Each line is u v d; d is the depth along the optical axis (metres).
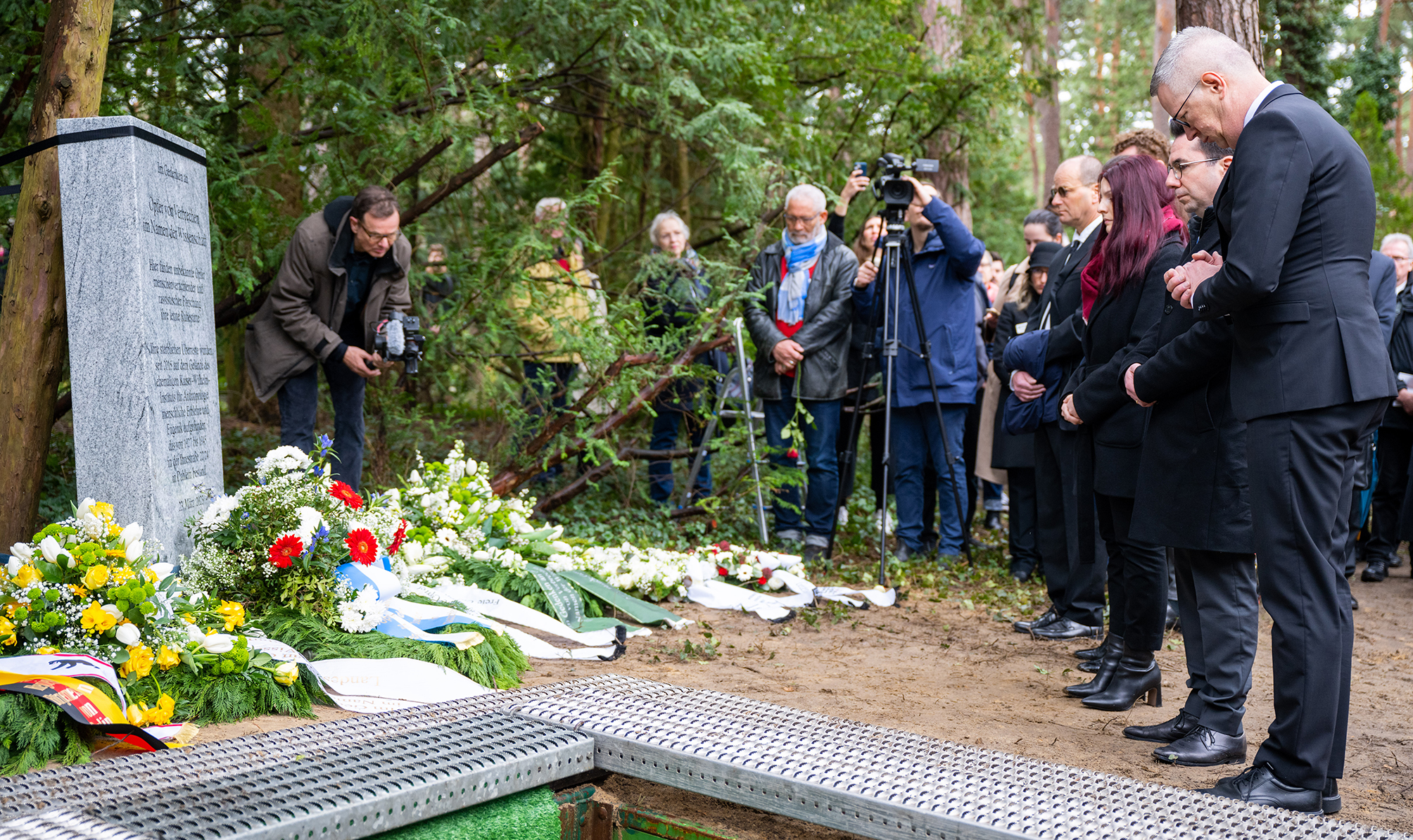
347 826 2.13
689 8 7.10
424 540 4.82
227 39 6.31
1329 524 2.70
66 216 3.74
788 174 8.20
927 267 6.37
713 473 7.62
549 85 7.51
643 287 7.24
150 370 3.77
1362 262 2.71
